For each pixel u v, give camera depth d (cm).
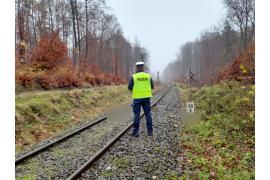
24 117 1145
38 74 2009
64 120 1343
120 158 749
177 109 1762
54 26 3862
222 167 677
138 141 935
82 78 2719
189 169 682
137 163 710
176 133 1047
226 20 5056
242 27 4197
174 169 676
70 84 2317
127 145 880
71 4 2759
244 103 1120
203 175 629
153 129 1125
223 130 1013
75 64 2884
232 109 1171
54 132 1157
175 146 869
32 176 638
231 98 1320
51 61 2266
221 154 784
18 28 2714
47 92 1697
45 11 3425
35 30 3491
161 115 1498
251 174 624
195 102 1938
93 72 3328
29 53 2630
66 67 2480
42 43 2320
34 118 1189
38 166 709
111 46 6594
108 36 6028
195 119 1276
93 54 4916
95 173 650
